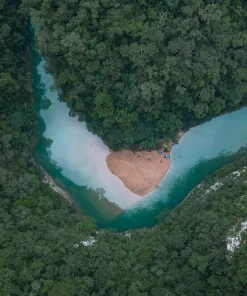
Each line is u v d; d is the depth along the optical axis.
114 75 52.53
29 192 53.41
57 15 51.56
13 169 54.16
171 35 50.16
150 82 50.66
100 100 54.00
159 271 47.22
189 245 48.28
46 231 50.00
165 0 49.31
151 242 51.75
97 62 52.19
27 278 44.38
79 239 50.56
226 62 55.19
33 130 60.31
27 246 46.97
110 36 49.75
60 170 60.56
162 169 60.91
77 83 54.31
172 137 59.88
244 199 48.62
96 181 60.31
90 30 51.84
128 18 49.94
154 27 49.28
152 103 53.69
